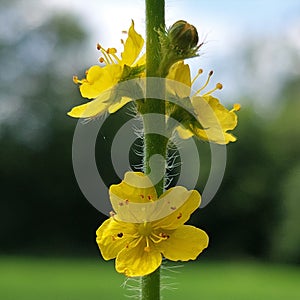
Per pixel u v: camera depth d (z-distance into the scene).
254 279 30.67
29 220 43.94
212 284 28.48
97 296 23.70
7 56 47.12
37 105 45.66
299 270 35.75
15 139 44.62
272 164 40.66
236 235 41.16
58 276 29.77
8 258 39.00
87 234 43.88
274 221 40.00
